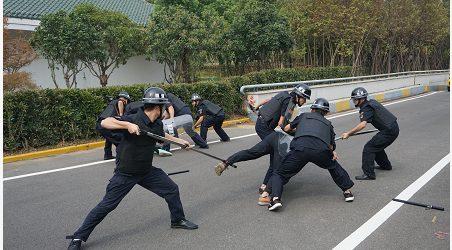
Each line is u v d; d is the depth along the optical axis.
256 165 6.19
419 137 8.27
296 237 3.39
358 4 20.11
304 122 4.19
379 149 5.13
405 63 32.06
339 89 15.19
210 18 14.97
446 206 4.10
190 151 7.43
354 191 4.71
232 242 3.31
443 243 3.23
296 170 4.09
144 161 3.28
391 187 4.82
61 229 3.67
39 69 13.79
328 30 20.73
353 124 10.74
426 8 26.11
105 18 12.76
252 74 13.45
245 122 11.64
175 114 7.46
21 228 3.69
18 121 7.29
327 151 3.99
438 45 33.28
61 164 6.45
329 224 3.68
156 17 14.14
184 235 3.48
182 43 13.86
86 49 12.36
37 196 4.69
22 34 13.03
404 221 3.72
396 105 15.12
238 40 16.62
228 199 4.50
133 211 4.12
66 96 8.00
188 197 4.59
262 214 3.99
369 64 30.78
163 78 17.98
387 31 25.19
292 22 20.52
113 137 6.32
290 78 16.14
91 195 4.71
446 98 17.30
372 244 3.24
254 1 16.81
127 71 16.50
